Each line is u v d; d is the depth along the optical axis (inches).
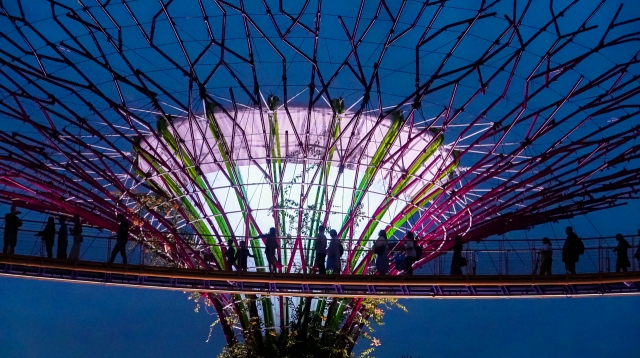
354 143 1893.5
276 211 1743.4
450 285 1366.9
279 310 1902.1
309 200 1892.2
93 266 1343.5
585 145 1605.6
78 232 1362.0
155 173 1851.6
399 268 1433.3
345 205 1899.6
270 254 1369.3
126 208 1692.9
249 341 1881.2
